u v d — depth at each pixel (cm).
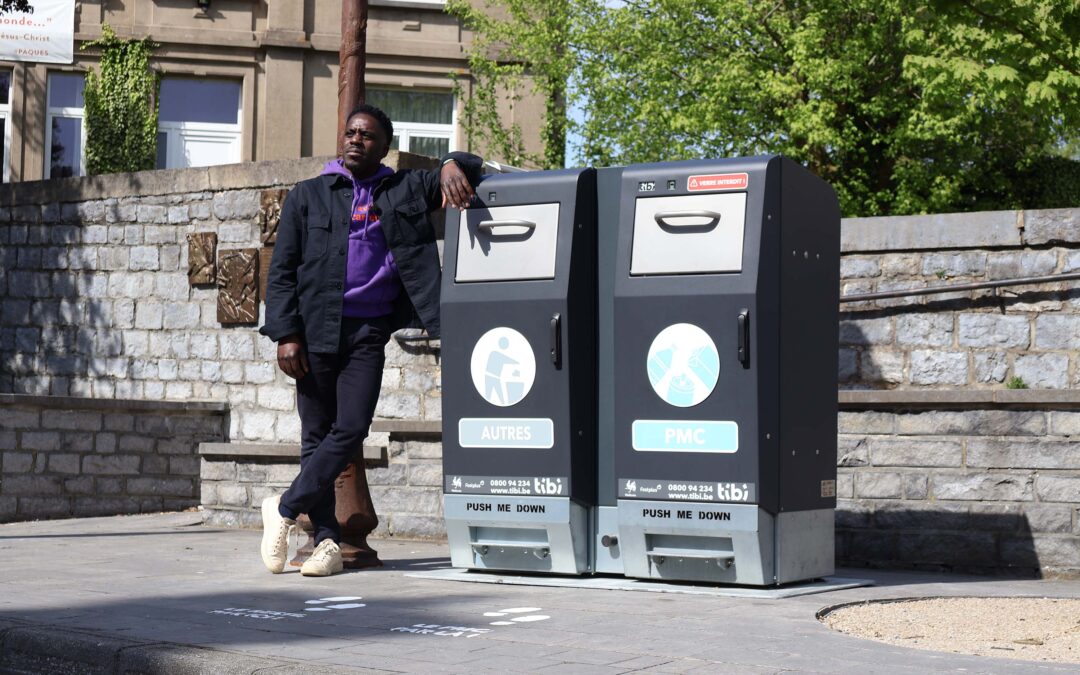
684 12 2320
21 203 1423
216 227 1280
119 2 2381
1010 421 788
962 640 485
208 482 1048
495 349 645
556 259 633
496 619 507
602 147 2417
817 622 500
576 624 493
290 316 665
